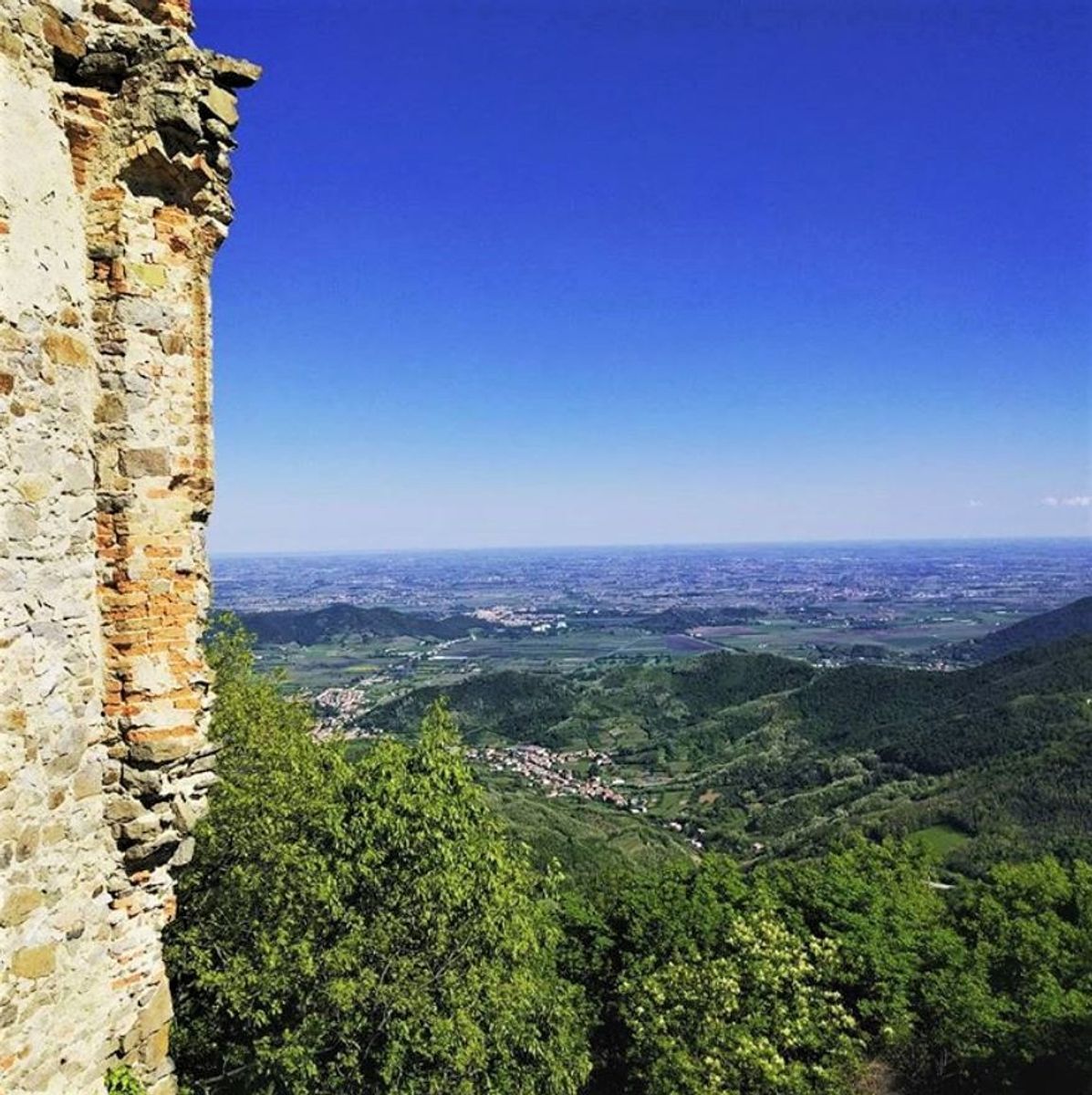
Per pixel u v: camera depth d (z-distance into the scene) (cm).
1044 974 1744
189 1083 1098
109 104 592
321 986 1064
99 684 564
